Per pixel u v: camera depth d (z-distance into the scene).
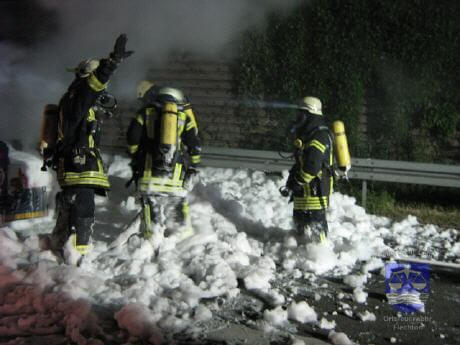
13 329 4.16
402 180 8.38
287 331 4.44
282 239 6.39
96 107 5.23
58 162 5.24
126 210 7.12
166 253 5.58
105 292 4.73
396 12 9.02
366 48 9.22
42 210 6.74
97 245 5.79
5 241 5.40
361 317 4.70
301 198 5.88
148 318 4.27
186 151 5.73
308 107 5.69
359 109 9.37
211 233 6.02
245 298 5.00
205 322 4.51
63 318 4.24
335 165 6.29
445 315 4.88
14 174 6.37
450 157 9.11
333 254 5.85
